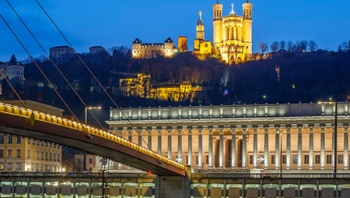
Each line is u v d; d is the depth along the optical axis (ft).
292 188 607.78
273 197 611.47
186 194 620.08
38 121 373.20
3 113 345.51
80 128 414.21
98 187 640.58
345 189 593.83
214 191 624.59
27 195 652.89
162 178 625.82
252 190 617.62
